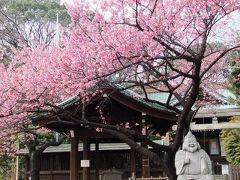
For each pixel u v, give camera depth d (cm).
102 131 1507
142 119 1598
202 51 979
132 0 951
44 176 2505
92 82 1087
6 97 1196
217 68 1413
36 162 2186
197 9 960
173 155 1147
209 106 1681
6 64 2678
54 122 1420
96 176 1936
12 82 1167
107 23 985
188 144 1073
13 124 1337
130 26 979
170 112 1552
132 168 1614
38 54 1349
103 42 980
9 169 2803
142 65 1076
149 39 956
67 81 1050
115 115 1623
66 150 2494
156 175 2173
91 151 2259
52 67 1063
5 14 3878
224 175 1605
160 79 1055
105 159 2302
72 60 1021
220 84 1485
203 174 1047
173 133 2033
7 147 2391
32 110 1204
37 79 1102
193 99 1054
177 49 1112
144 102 1541
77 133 1634
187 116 1137
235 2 923
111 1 972
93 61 1025
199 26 995
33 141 2200
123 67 998
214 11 945
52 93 1179
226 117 2058
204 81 1442
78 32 1056
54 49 1198
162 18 952
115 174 1797
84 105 1259
